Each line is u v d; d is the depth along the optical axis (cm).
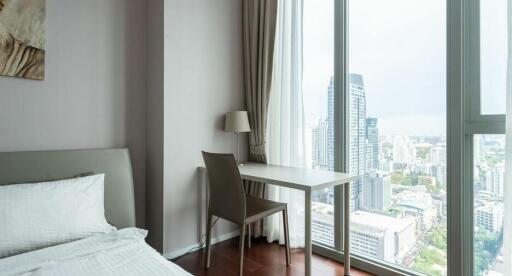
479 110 191
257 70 290
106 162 224
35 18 207
